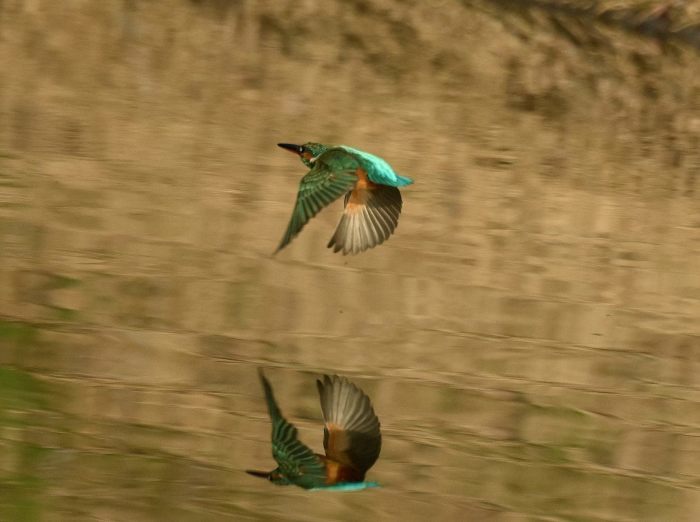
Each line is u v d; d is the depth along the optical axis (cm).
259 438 973
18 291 1238
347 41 2761
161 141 1891
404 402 1073
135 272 1319
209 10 2798
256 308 1255
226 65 2458
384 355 1168
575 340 1260
